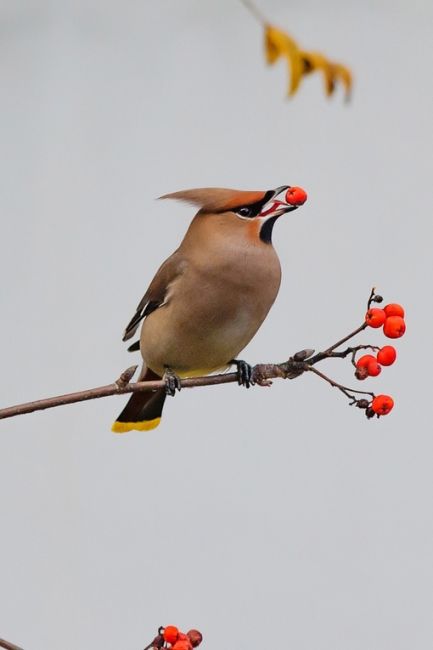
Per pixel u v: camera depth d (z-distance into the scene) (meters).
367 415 6.24
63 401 6.05
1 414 5.96
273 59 5.33
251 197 8.21
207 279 8.19
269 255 8.29
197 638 6.04
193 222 8.47
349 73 5.43
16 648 5.34
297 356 6.32
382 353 6.21
